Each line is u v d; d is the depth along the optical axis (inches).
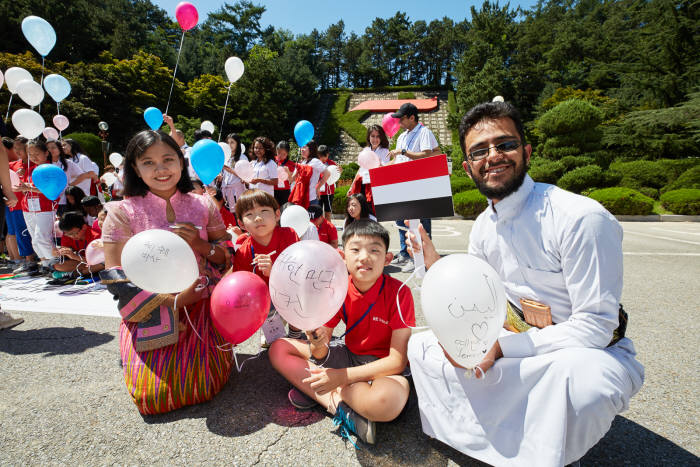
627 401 46.8
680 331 101.5
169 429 62.9
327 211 247.0
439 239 273.6
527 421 46.8
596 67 871.7
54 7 859.4
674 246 236.1
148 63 876.6
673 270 170.6
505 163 53.2
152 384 64.9
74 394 73.6
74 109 717.9
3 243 208.7
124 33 1007.0
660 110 579.5
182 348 68.8
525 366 47.3
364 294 69.2
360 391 58.5
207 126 294.5
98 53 959.0
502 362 49.6
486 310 45.9
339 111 1357.0
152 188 73.9
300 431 62.4
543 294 55.3
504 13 1069.8
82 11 934.4
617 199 399.5
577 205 49.8
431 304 48.4
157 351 67.7
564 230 50.1
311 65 1587.1
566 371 44.5
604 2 1411.2
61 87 186.5
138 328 67.7
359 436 58.9
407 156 163.0
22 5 816.9
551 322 52.9
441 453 56.7
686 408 66.7
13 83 190.4
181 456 56.2
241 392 75.0
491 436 50.1
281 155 224.4
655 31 702.5
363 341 69.4
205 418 66.0
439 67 2122.3
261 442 59.5
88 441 59.6
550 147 578.6
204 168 105.5
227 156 189.5
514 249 56.6
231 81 191.2
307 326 60.7
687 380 76.1
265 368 85.7
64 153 178.1
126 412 67.9
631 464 53.1
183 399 66.7
